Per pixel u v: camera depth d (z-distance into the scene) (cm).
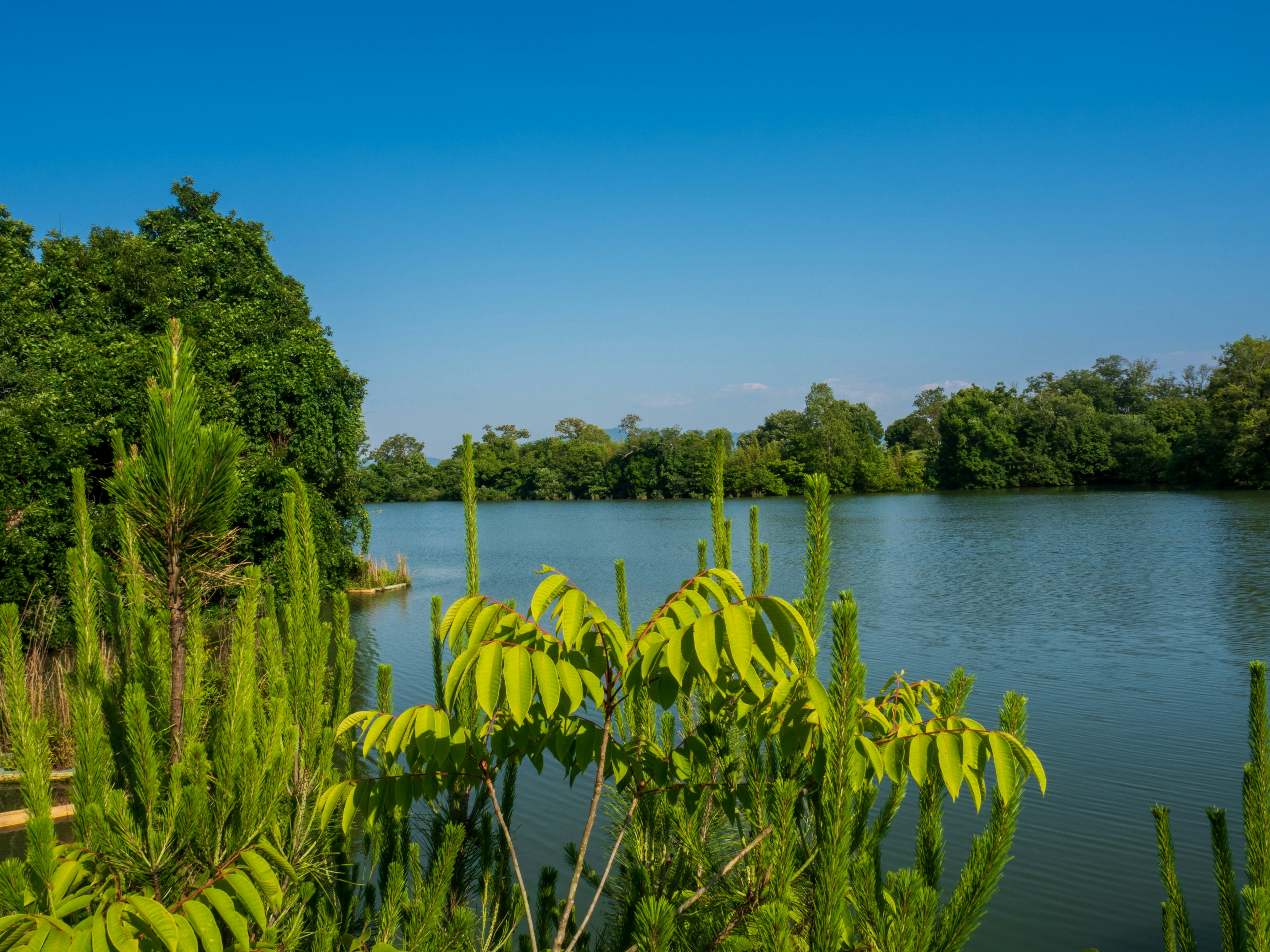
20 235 1891
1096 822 796
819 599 245
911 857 705
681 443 10106
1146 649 1522
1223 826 239
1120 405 10800
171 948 187
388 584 2812
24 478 1266
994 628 1748
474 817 326
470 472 344
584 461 11000
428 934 256
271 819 245
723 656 245
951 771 207
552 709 213
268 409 1853
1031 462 8456
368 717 274
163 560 268
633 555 3672
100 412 1485
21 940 179
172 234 2128
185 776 247
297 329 2147
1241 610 1856
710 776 293
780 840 219
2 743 798
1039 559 2895
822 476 246
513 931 312
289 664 311
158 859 224
